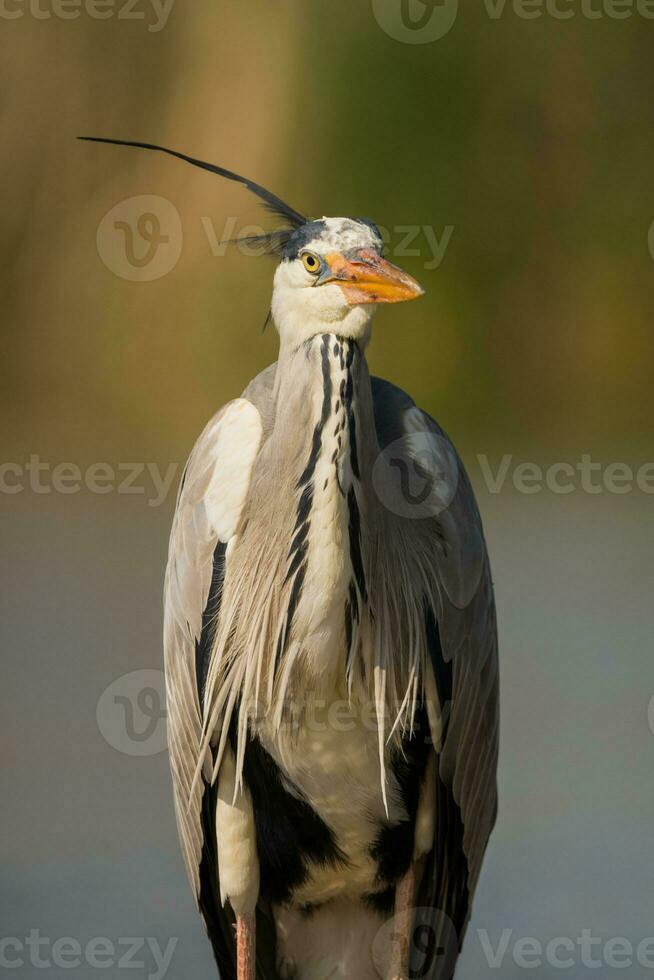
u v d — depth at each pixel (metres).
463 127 22.17
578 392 22.34
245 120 21.73
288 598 6.00
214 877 6.63
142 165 22.20
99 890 8.98
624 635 13.02
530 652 12.66
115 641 12.95
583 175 22.66
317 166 21.77
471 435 21.61
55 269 22.06
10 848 9.41
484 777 6.70
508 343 22.27
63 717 11.40
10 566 15.59
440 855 6.57
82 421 21.55
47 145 22.27
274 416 6.36
